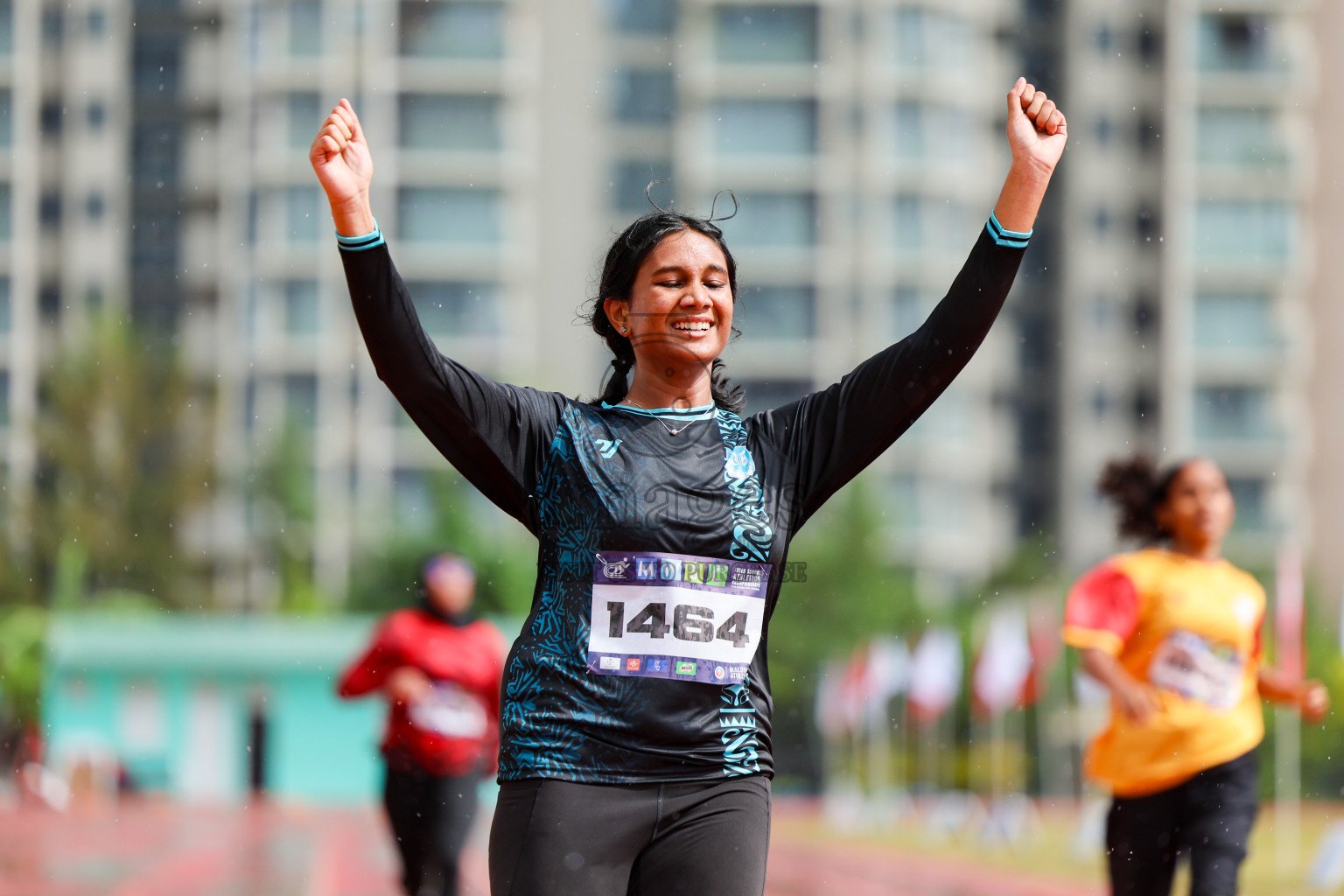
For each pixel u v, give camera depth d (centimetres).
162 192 10594
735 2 10025
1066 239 10244
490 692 1255
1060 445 10162
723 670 557
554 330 10019
